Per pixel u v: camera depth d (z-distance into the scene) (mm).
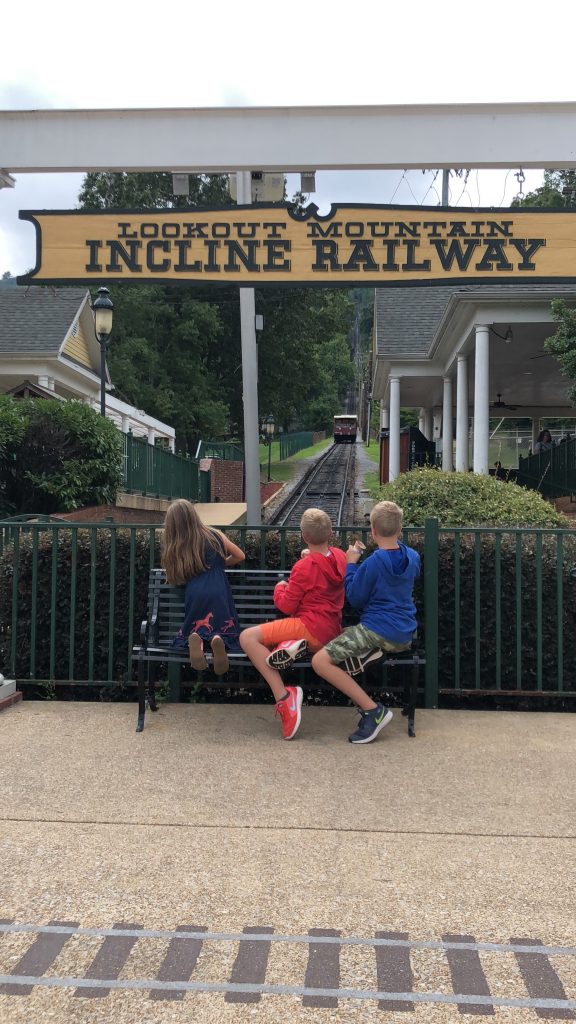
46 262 5492
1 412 11094
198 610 4676
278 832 3295
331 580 4574
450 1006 2221
